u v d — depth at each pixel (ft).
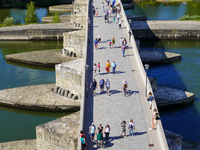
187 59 257.14
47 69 239.30
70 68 174.91
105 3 275.80
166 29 320.91
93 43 193.67
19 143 137.59
